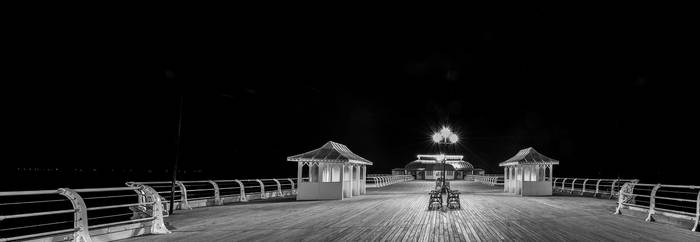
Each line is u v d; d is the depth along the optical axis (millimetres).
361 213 13062
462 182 49875
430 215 12461
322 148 20188
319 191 18969
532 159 23062
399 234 9078
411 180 60938
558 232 9328
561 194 23578
